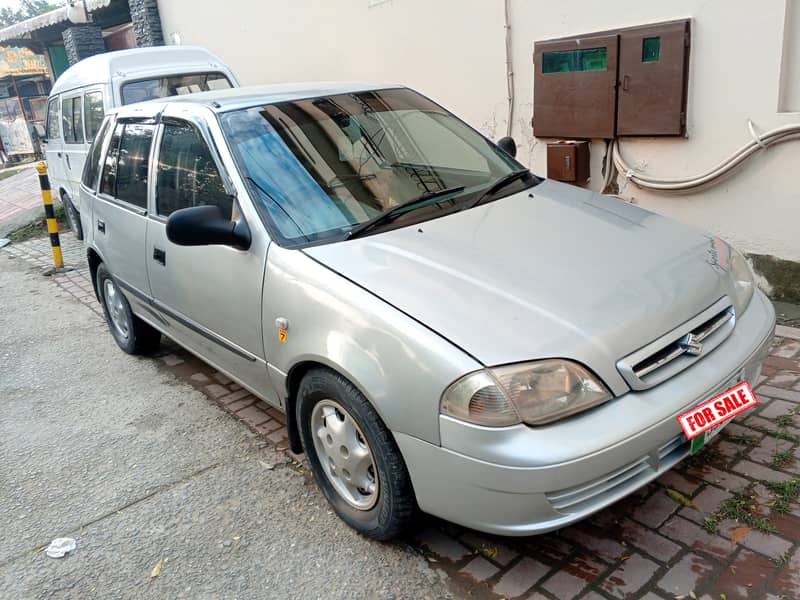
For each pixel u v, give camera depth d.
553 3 5.41
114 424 4.05
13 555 2.95
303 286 2.71
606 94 5.16
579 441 2.10
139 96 7.50
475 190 3.37
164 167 3.82
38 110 21.17
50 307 6.62
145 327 4.86
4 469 3.66
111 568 2.79
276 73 8.90
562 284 2.47
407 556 2.66
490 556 2.61
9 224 11.08
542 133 5.72
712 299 2.58
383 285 2.52
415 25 6.67
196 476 3.39
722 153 4.73
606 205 3.31
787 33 4.25
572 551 2.57
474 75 6.26
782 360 3.74
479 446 2.13
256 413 4.01
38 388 4.70
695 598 2.29
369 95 3.83
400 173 3.37
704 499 2.75
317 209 3.04
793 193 4.45
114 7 13.12
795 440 3.04
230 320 3.23
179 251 3.55
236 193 3.13
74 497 3.33
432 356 2.23
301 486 3.21
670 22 4.69
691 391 2.32
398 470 2.45
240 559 2.76
